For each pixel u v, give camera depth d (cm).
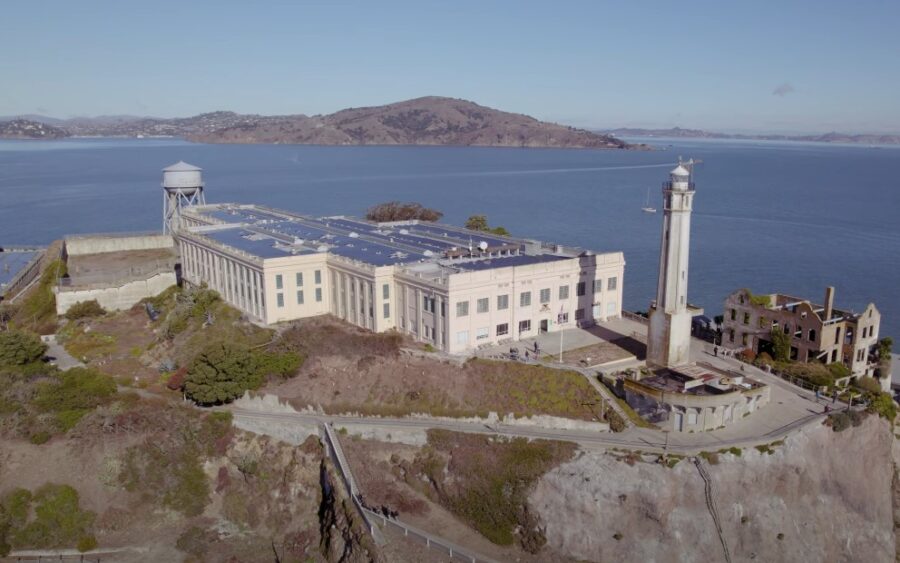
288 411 9825
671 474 7838
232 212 18538
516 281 10781
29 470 9006
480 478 8281
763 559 7806
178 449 9425
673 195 9244
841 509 8425
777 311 10681
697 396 8400
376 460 8894
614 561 7650
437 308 10312
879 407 9256
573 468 8012
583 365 9850
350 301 11762
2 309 14750
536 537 7838
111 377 10888
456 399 9381
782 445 8256
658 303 9731
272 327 11644
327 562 7919
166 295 14725
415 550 7425
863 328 10356
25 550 8375
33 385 10150
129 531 8669
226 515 8944
